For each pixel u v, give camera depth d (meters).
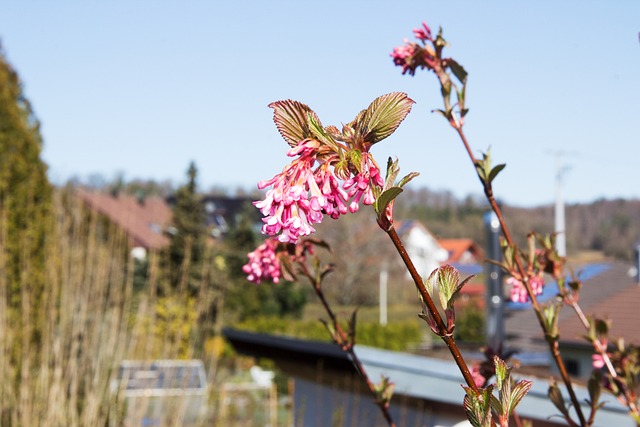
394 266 37.03
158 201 44.38
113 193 41.94
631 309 11.11
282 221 1.09
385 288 35.25
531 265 2.43
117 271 10.26
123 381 8.66
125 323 9.34
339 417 8.28
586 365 10.81
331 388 8.58
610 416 3.63
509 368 1.15
